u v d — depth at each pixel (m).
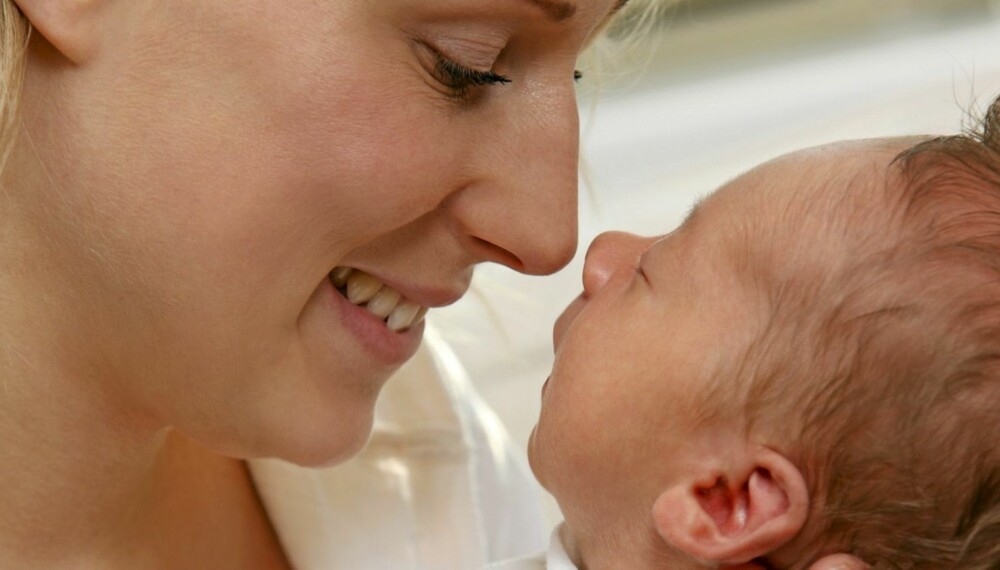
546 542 1.69
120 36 1.10
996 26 3.69
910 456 1.12
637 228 2.82
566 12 1.12
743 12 3.77
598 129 3.34
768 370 1.18
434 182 1.16
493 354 2.45
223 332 1.17
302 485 1.49
